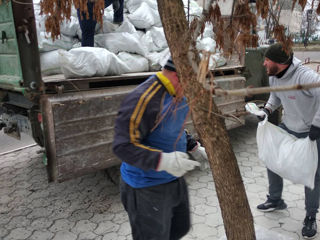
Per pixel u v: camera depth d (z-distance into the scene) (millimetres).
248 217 1738
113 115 2834
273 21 1578
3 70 2750
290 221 2793
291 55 2297
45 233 2744
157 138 1608
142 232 1787
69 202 3271
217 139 1562
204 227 2744
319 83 893
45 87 2465
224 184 1646
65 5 1934
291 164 2348
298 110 2451
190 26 1492
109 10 4301
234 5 1451
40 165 4266
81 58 2688
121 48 3586
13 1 2250
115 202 3254
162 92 1511
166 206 1721
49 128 2514
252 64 4836
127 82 3238
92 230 2773
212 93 1056
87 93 2672
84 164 2705
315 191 2465
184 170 1455
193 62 1279
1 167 4230
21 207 3188
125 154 1453
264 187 3461
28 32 2363
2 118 3473
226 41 1560
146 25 4141
